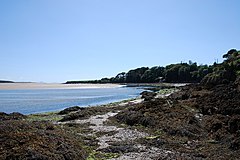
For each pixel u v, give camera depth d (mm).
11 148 16688
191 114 32750
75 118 39406
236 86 44281
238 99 34906
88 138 25016
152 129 29141
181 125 28438
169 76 191000
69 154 17781
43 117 42906
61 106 68312
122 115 36656
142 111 37406
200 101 38719
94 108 48969
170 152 20531
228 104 33219
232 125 25531
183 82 180250
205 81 80438
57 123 35188
